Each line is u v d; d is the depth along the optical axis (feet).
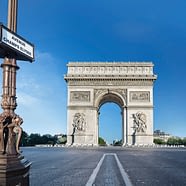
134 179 117.80
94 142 530.68
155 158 242.37
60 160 219.61
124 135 536.01
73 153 320.70
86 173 137.59
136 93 542.16
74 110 538.47
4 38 43.37
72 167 166.40
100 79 543.80
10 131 46.68
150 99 538.88
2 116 46.11
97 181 111.55
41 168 160.15
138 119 533.14
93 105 539.29
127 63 547.08
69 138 533.55
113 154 299.99
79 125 533.14
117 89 544.21
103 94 542.57
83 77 540.11
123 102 542.16
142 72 545.03
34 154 301.84
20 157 47.16
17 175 44.91
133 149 435.53
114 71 544.21
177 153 325.01
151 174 134.62
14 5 48.57
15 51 46.29
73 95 542.16
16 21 48.93
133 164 185.68
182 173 138.82
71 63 547.90
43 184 101.86
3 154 44.32
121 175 130.52
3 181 42.11
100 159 229.04
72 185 100.99
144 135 529.86
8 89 48.01
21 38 47.91
